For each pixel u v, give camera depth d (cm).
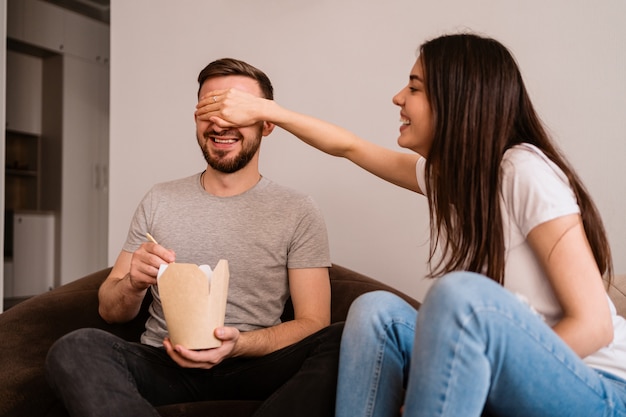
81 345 123
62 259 528
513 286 114
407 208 238
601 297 103
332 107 253
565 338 101
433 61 125
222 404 133
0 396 139
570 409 98
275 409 121
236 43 276
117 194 303
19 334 160
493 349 94
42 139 540
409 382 99
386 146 241
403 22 238
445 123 122
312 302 160
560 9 212
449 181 121
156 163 294
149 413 118
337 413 113
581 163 209
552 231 106
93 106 556
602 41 205
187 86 288
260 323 160
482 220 115
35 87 537
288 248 165
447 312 95
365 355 112
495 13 222
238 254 163
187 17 288
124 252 170
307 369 126
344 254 249
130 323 173
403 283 238
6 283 502
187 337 124
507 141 119
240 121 148
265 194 169
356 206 247
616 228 204
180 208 168
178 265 123
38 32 505
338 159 250
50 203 537
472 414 94
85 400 116
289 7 263
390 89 241
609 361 110
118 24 304
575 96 210
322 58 255
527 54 217
